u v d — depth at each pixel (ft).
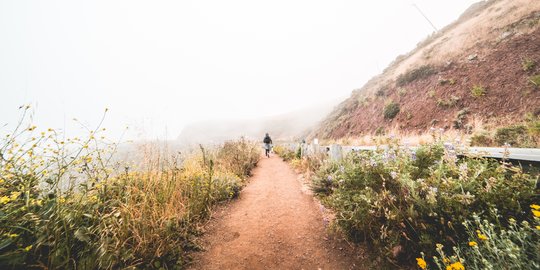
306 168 24.75
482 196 6.86
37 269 5.96
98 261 6.50
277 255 9.05
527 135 20.45
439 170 8.05
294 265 8.42
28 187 6.31
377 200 8.28
